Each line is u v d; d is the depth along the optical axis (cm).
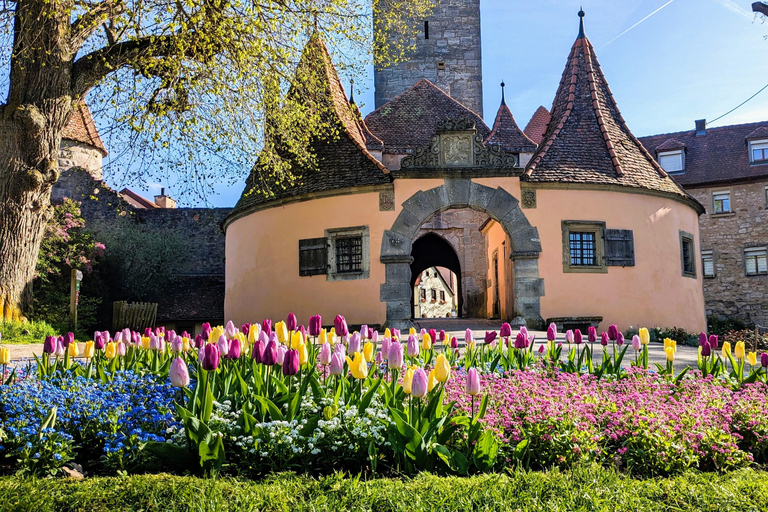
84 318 2683
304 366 706
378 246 1852
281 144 2031
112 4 1486
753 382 813
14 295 1564
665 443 545
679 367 1096
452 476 491
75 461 554
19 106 1526
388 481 473
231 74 1554
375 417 558
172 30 1383
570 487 467
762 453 613
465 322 2208
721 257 3734
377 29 1844
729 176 3734
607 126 2095
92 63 1600
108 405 596
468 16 3791
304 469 523
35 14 1481
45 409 590
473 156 1867
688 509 438
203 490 440
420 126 2720
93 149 3522
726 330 3331
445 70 3766
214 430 536
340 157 1992
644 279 1922
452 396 658
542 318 1820
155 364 819
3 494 429
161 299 3288
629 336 1844
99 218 3381
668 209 2031
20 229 1568
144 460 521
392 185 1862
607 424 601
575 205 1886
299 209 1973
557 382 762
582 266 1866
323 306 1888
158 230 3462
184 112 1581
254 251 2084
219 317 3253
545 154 1962
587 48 2284
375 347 832
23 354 1265
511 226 1852
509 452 550
